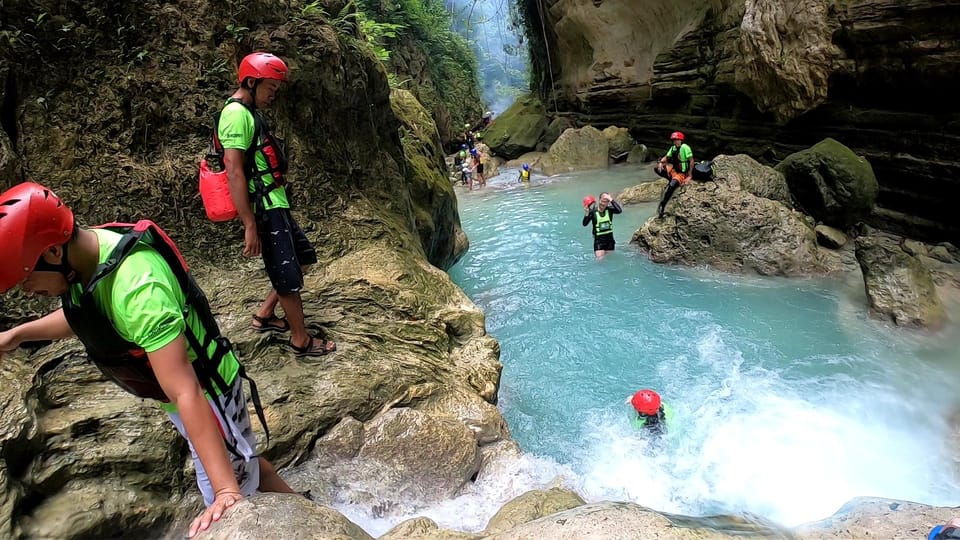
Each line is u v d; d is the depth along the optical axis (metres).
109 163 4.19
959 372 5.31
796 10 10.21
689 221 8.52
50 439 2.85
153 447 2.98
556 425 5.10
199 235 4.53
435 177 9.09
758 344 6.17
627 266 8.84
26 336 2.09
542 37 23.62
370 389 3.89
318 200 5.32
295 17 5.27
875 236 8.64
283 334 4.07
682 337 6.49
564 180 16.70
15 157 3.74
